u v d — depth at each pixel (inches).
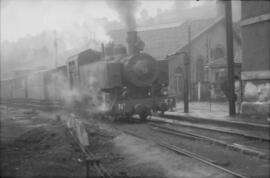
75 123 422.0
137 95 594.6
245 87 562.3
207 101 987.9
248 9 544.7
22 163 305.4
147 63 579.5
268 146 351.6
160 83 612.1
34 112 847.1
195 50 1102.4
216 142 373.7
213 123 529.3
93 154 340.2
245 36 556.4
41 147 377.4
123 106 561.0
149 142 398.0
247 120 502.3
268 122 470.0
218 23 1101.1
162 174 281.6
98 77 601.3
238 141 386.9
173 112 705.6
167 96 617.6
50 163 292.5
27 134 451.5
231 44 575.2
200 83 1019.3
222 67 863.1
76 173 275.6
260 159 308.7
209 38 1112.8
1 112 886.4
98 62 617.6
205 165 293.4
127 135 452.8
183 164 302.2
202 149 356.5
